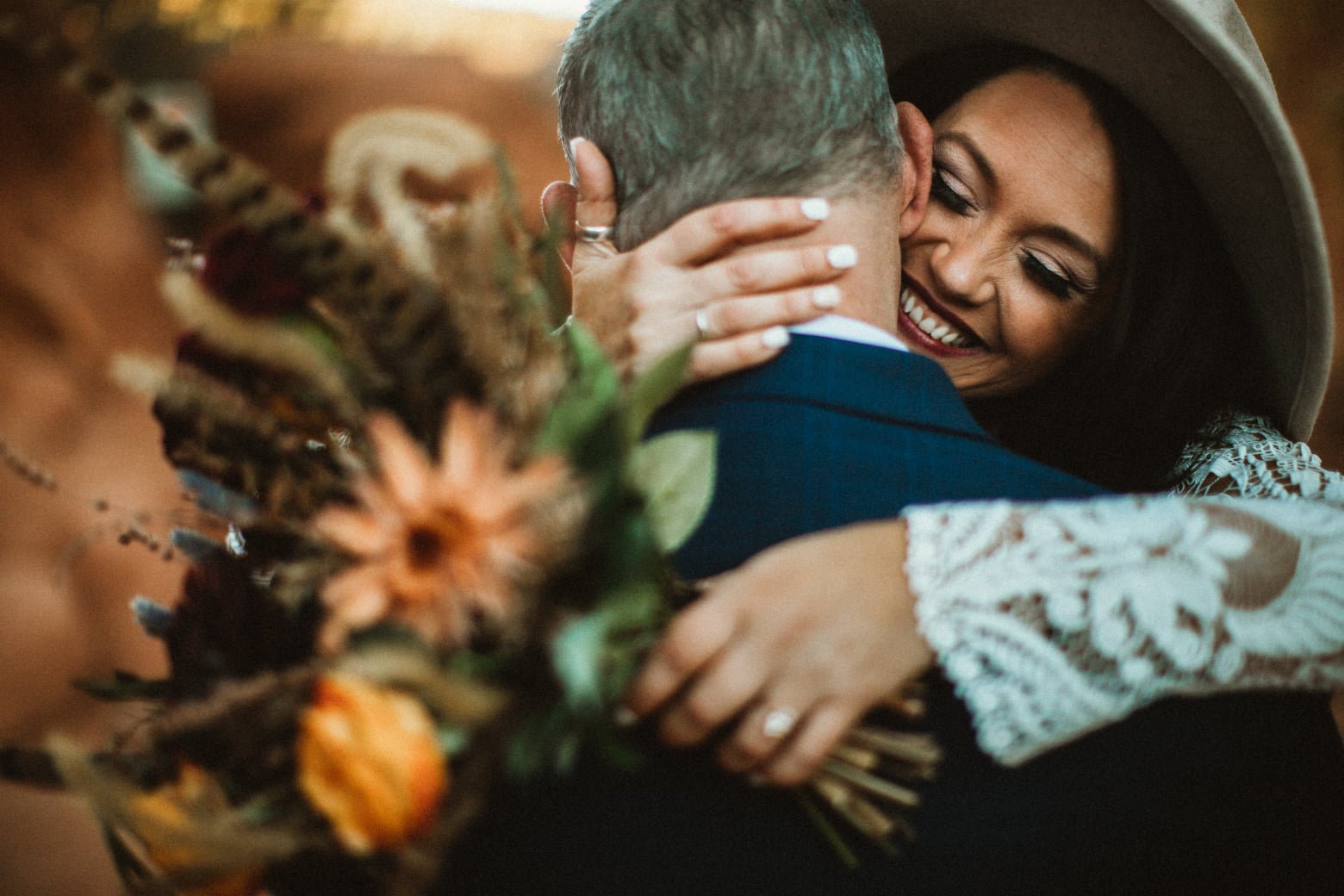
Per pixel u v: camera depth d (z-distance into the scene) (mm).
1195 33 1350
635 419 763
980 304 1603
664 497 796
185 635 925
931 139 1149
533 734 754
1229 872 900
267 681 757
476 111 7211
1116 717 848
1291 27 5102
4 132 5836
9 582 4344
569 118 1087
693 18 996
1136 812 876
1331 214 5215
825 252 981
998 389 1704
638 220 1037
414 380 775
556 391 781
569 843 875
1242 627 862
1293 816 922
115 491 4977
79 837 3590
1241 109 1387
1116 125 1509
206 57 6992
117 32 6785
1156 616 841
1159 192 1529
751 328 963
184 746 807
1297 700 943
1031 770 875
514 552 708
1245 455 1624
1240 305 1626
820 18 991
